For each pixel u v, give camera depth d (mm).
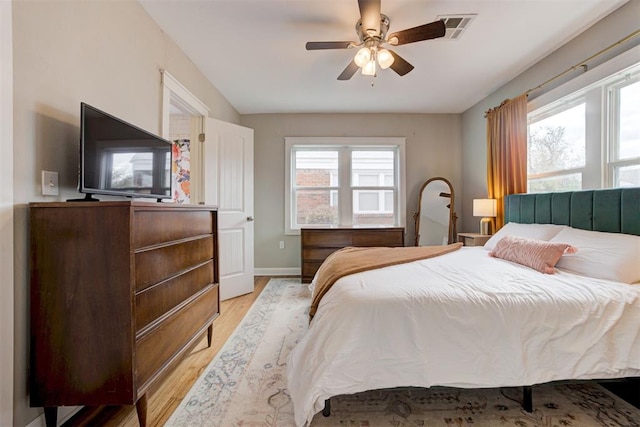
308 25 2332
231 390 1678
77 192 1536
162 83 2352
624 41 2053
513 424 1416
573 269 1917
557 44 2631
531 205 2807
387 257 2342
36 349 1239
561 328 1381
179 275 1688
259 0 2051
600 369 1350
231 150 3525
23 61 1251
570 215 2381
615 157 2230
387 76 3254
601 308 1419
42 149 1341
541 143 2971
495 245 2572
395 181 4664
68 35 1483
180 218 1721
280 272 4562
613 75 2143
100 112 1477
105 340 1231
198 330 1914
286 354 2090
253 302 3260
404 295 1454
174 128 4879
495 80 3373
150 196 1908
